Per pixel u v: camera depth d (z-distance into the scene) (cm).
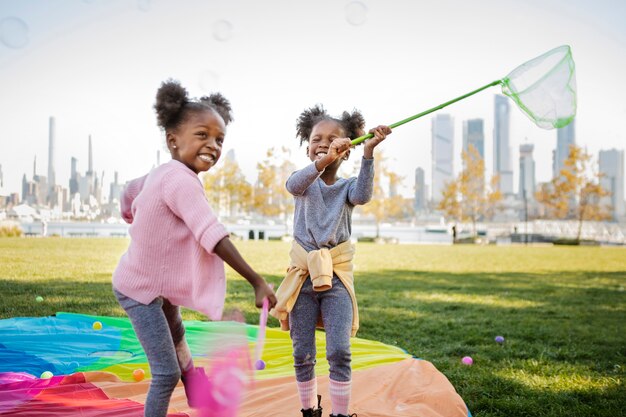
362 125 253
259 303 169
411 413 225
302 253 224
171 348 178
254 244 1934
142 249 178
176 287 178
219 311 174
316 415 214
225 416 175
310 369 218
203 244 170
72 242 1535
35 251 1140
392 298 655
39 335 330
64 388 236
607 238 3175
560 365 358
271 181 2858
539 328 487
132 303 178
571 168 2916
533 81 220
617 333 471
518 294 725
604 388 309
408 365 283
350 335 218
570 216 3831
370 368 278
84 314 425
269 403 234
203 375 198
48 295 559
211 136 189
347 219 233
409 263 1234
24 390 232
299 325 220
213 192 2823
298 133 267
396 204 3008
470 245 2431
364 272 993
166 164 185
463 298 671
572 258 1519
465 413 237
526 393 297
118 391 238
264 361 301
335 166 243
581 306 629
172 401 230
